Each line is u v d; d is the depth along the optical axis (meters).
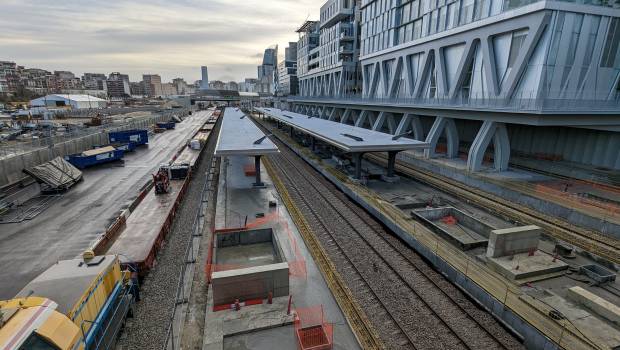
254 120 104.81
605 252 17.67
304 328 11.70
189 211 24.38
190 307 13.27
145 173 35.44
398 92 51.47
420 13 43.59
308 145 53.19
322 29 87.88
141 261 15.16
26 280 15.30
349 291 14.32
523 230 16.70
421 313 13.08
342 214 23.70
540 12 25.88
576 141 31.91
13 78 194.00
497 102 30.33
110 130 54.12
